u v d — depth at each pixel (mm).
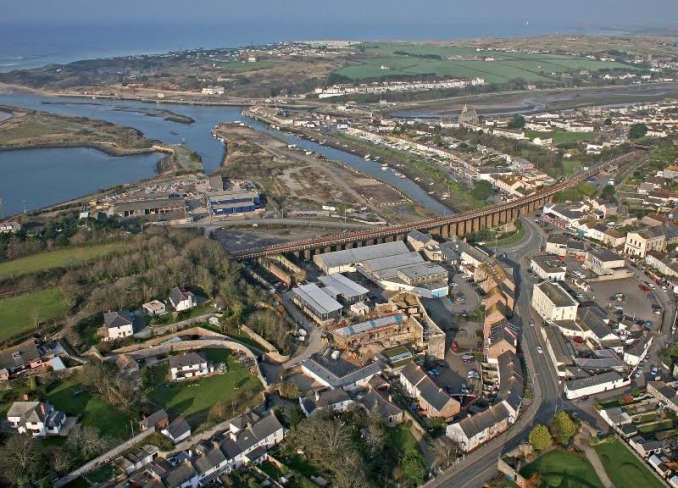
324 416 191000
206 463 172125
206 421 195875
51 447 179250
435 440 185625
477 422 188750
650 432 192375
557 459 181000
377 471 174375
